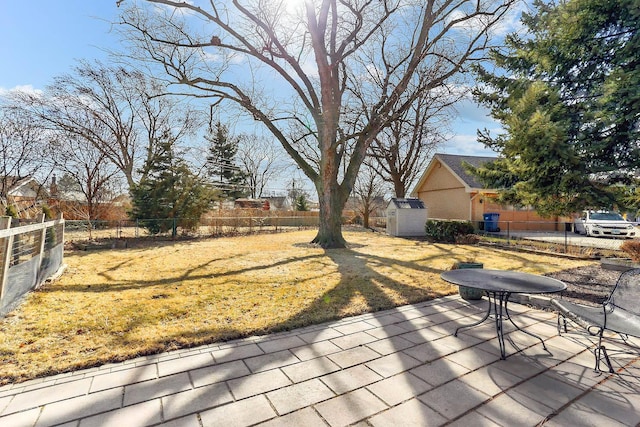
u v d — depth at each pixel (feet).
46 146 53.72
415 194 70.90
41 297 13.87
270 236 46.93
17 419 6.04
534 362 8.68
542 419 6.25
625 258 23.49
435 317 12.40
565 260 25.44
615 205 17.89
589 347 9.64
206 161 80.38
